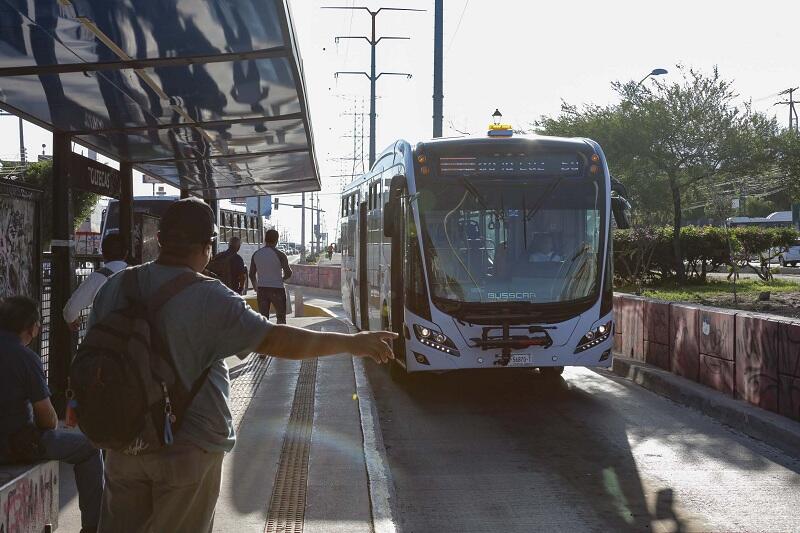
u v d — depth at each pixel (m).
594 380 12.91
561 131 31.98
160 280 3.32
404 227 11.52
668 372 12.16
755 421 9.02
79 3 5.80
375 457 7.81
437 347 10.96
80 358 3.11
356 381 11.93
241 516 6.01
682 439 8.92
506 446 8.70
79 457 5.32
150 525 3.40
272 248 16.39
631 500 6.80
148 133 10.20
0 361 5.33
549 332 10.99
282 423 9.12
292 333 3.31
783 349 8.98
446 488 7.20
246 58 7.10
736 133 29.02
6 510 4.86
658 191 30.30
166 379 3.16
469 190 11.28
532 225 11.23
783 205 88.50
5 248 7.12
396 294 11.94
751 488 7.10
